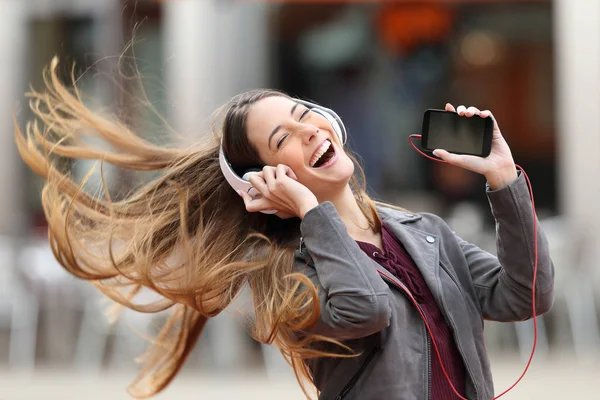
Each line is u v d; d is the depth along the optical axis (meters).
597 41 20.39
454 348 5.98
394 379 5.78
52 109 7.55
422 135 6.01
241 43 20.56
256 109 6.14
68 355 18.45
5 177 21.86
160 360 7.52
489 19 22.27
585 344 18.48
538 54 22.44
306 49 21.97
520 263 5.90
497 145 5.93
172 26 20.22
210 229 6.72
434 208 22.08
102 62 18.17
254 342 19.16
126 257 7.07
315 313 5.69
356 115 22.33
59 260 7.13
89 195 7.40
